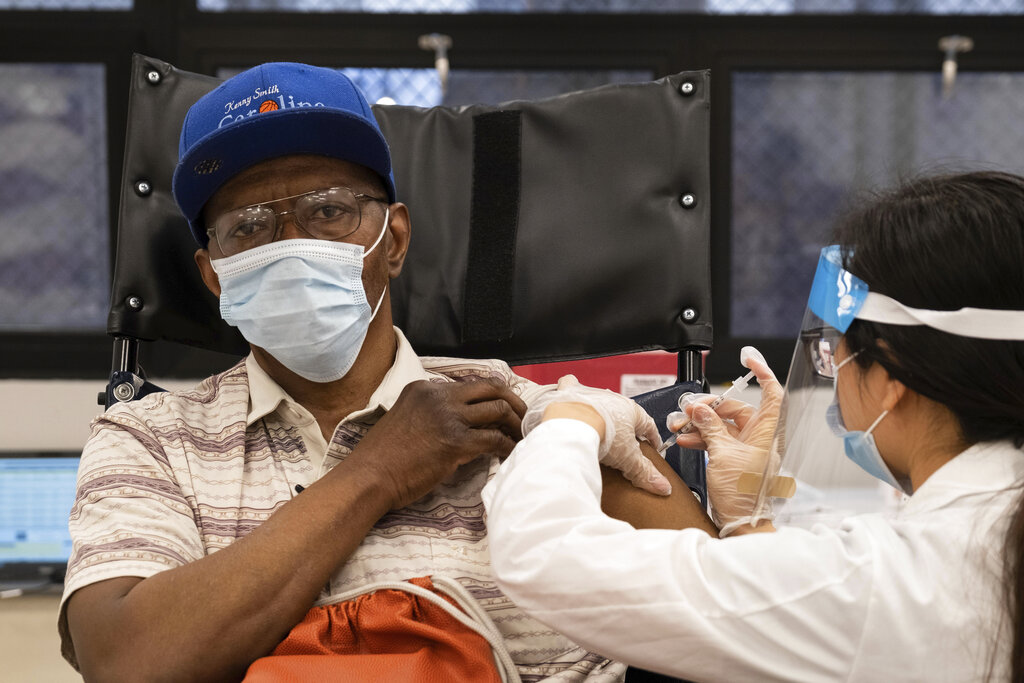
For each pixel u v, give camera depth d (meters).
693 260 1.47
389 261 1.33
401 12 3.70
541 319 1.49
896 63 3.66
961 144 3.71
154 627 0.96
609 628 0.86
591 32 3.71
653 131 1.49
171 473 1.16
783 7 3.72
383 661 0.96
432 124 1.56
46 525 2.91
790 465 1.02
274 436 1.23
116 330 1.42
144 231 1.44
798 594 0.81
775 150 3.72
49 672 2.79
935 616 0.79
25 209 3.60
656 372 1.75
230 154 1.17
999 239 0.85
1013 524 0.80
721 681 0.85
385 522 1.15
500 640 1.05
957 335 0.85
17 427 3.35
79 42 3.55
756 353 1.19
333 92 1.23
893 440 0.94
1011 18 3.66
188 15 3.68
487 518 1.00
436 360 1.39
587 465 0.96
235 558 0.99
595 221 1.48
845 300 0.92
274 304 1.17
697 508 1.17
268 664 0.95
